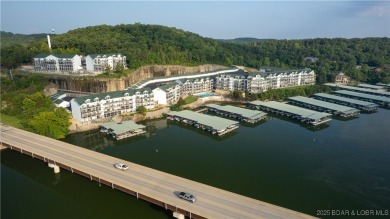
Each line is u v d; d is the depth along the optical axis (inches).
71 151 4785.9
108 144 5777.6
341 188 4047.7
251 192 3917.3
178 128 6845.5
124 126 6382.9
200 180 4239.7
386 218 3361.2
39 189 4163.4
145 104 7815.0
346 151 5374.0
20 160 5022.1
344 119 7578.7
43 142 5216.5
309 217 3019.2
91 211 3604.8
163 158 5049.2
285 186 4079.7
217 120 6894.7
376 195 3870.6
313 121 7062.0
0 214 3518.7
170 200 3304.6
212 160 4958.2
